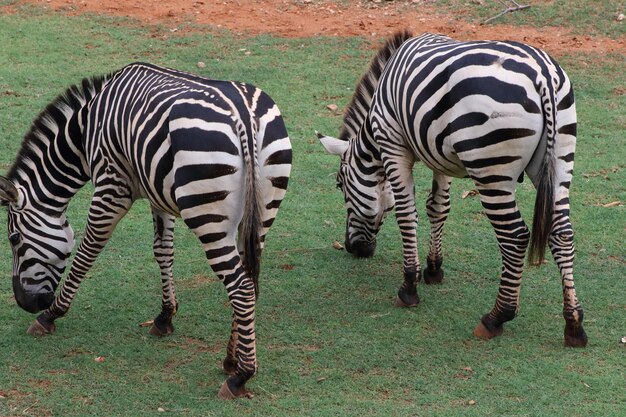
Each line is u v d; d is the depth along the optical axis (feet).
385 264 27.20
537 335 22.21
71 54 45.80
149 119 18.58
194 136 17.69
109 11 52.75
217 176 17.70
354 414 18.40
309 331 22.62
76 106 21.66
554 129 19.72
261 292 25.07
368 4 53.98
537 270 26.11
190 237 28.81
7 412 18.63
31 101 39.27
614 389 19.34
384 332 22.56
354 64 44.93
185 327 22.97
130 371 20.56
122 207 20.86
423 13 51.85
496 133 19.75
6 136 35.58
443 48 21.13
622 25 47.96
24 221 21.90
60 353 21.45
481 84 19.69
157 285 25.45
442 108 20.52
